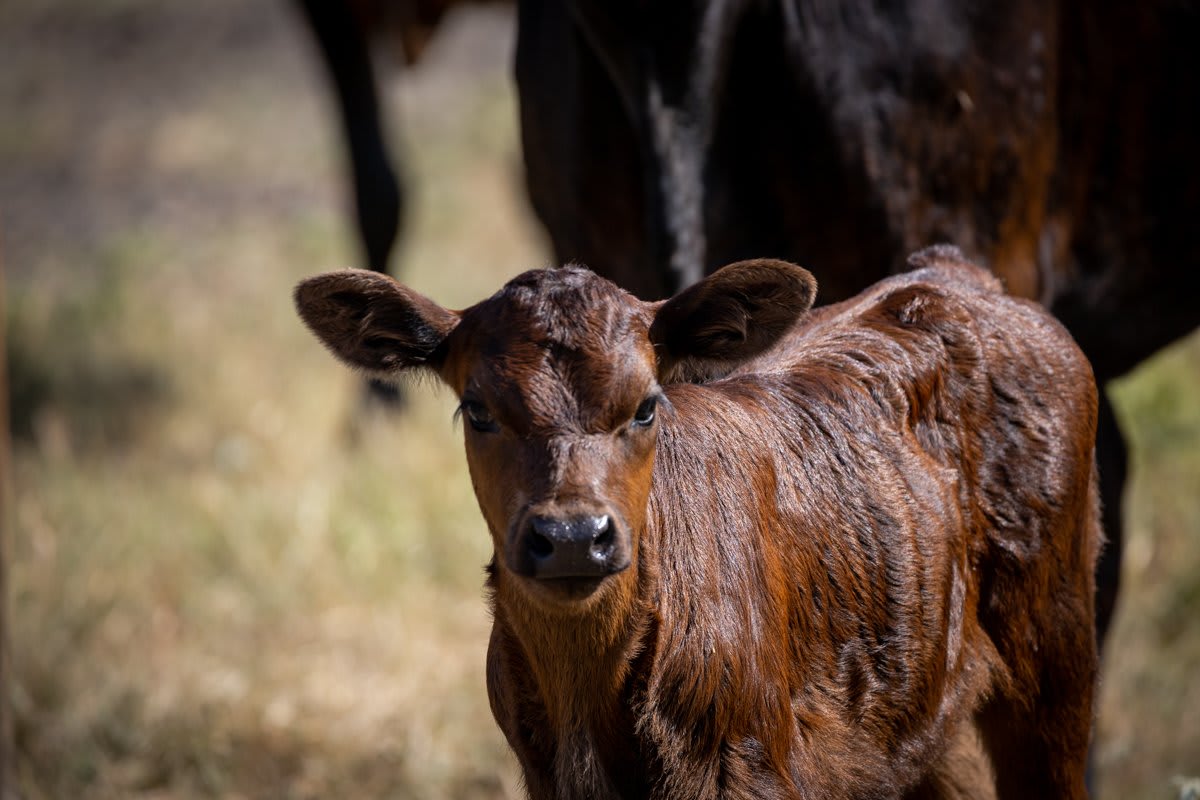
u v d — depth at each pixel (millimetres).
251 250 48938
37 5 83938
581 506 12734
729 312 14344
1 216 54750
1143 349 22641
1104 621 21250
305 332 40562
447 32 72812
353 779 22141
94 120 67125
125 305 42062
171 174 59594
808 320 17500
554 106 21312
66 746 22125
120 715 23000
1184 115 20875
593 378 13367
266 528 28641
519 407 13312
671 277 18594
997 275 20141
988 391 16641
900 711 15977
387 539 28094
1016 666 16828
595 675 14227
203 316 41969
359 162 35250
